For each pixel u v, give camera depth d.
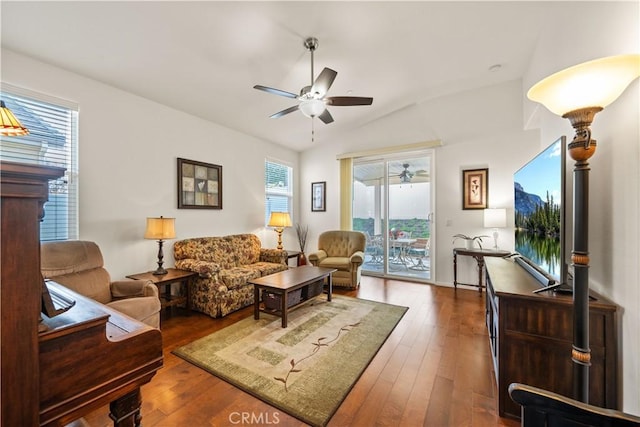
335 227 5.50
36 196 0.67
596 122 1.59
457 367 2.12
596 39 1.62
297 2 2.12
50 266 2.21
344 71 3.21
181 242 3.53
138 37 2.29
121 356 0.88
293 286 2.90
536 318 1.57
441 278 4.55
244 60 2.77
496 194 4.12
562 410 0.73
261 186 5.02
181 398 1.77
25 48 2.29
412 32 2.61
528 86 3.32
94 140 2.82
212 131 4.12
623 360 1.31
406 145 4.66
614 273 1.40
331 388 1.86
